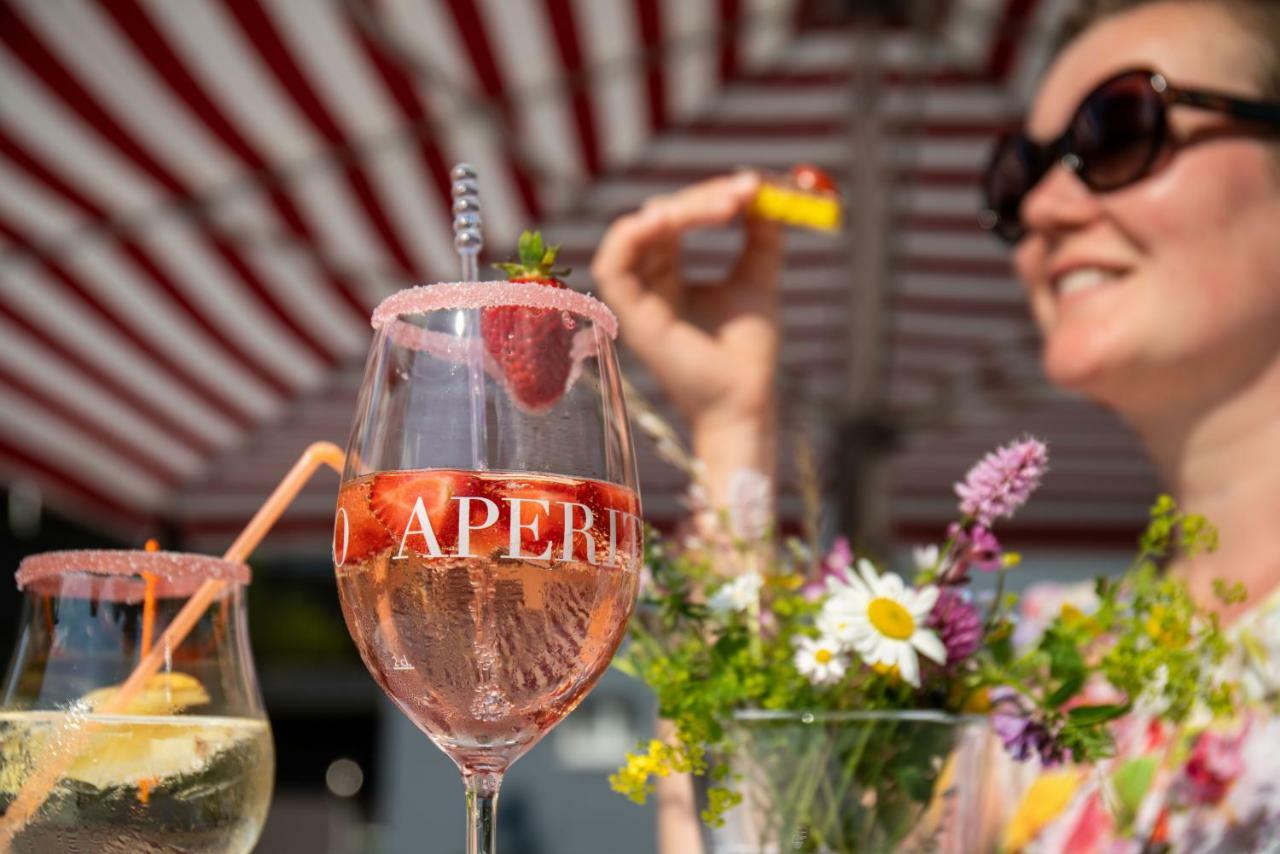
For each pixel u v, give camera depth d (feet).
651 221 5.50
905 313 18.10
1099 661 3.55
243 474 18.57
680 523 4.25
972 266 17.30
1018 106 15.42
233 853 2.96
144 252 14.30
